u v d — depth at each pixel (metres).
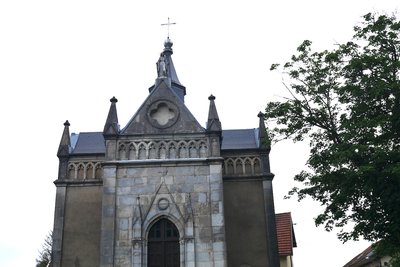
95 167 26.36
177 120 24.41
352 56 21.36
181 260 21.61
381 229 19.69
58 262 24.34
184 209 22.56
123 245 21.97
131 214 22.55
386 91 19.42
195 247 21.83
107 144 23.84
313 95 22.06
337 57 21.31
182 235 22.05
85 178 26.11
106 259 21.56
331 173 20.27
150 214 22.52
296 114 22.31
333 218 20.64
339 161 18.89
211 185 22.86
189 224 22.16
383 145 19.23
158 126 24.28
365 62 19.98
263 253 24.45
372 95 19.72
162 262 21.97
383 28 20.45
